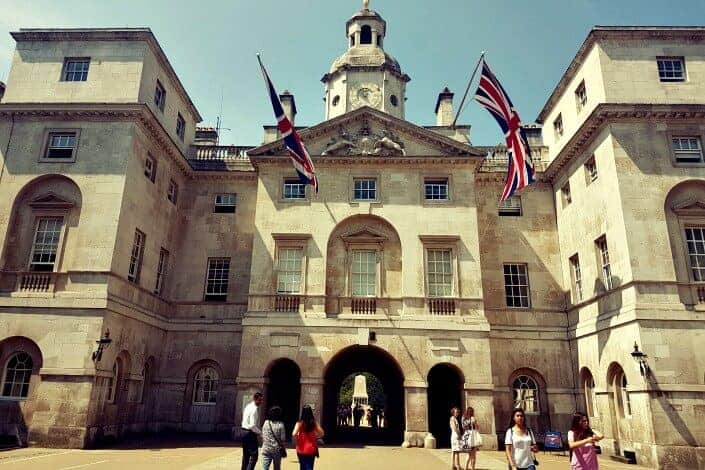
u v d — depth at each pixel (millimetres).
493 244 30641
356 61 37469
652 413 19781
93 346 21750
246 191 32000
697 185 23062
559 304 29375
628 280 21766
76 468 15727
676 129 23672
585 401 26641
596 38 25562
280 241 27266
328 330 25438
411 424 24125
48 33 26562
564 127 29859
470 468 17797
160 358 28500
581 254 26938
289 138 23391
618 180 22922
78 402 21094
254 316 25750
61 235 23609
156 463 17094
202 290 30156
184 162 30641
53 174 24297
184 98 32156
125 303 24047
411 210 27703
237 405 24547
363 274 27141
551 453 24203
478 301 26047
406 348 25141
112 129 24891
